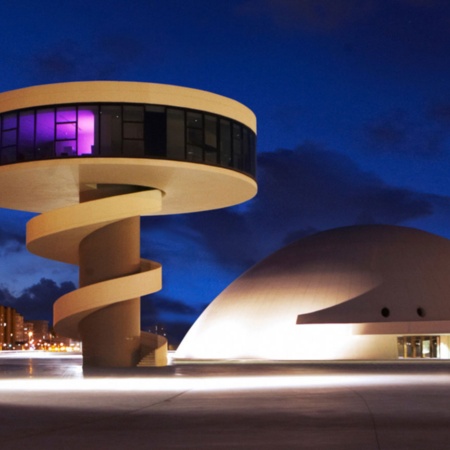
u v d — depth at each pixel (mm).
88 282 39781
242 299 60375
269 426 12875
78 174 38531
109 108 37219
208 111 38969
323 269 59406
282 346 56094
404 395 19000
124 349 40156
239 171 40312
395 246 60812
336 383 24125
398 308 56375
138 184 40719
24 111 37656
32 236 39188
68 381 26328
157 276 40125
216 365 42875
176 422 13562
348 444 10805
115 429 12695
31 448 10680
